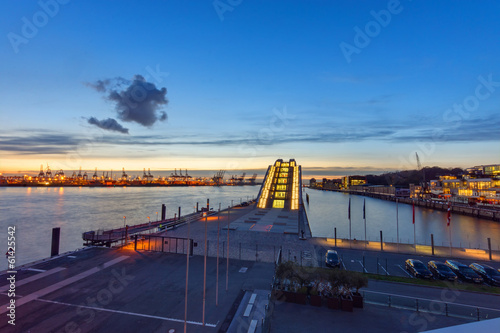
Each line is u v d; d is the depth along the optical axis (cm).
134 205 18475
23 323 2430
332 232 10619
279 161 15562
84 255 4481
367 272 3975
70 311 2647
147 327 2384
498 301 2977
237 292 3059
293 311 2545
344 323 2350
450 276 3562
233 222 7794
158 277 3506
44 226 10562
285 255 4722
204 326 2397
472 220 13400
